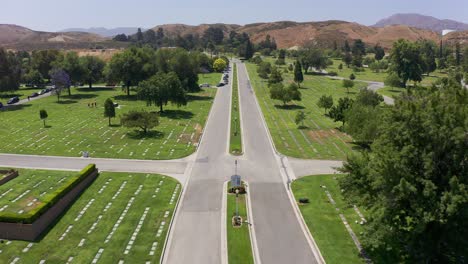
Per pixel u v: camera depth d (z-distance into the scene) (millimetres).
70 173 50531
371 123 54406
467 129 26781
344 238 35250
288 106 97750
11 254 32750
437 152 27844
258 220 38969
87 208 40906
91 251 33250
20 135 68562
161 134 69875
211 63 170750
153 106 95625
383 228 29453
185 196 44250
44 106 95312
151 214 39688
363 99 75375
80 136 68125
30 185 46594
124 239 35094
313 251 33688
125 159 56312
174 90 86875
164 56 117438
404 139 29422
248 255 33000
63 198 40656
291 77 153875
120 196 43781
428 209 26344
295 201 42906
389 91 121000
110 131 71688
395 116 30438
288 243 34875
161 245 34219
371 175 30000
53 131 71312
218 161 56094
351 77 143250
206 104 98938
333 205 41844
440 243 29922
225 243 34844
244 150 61281
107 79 114062
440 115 27938
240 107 95750
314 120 82438
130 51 113250
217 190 45969
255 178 49750
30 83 127375
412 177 27828
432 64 161625
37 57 137250
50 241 34781
